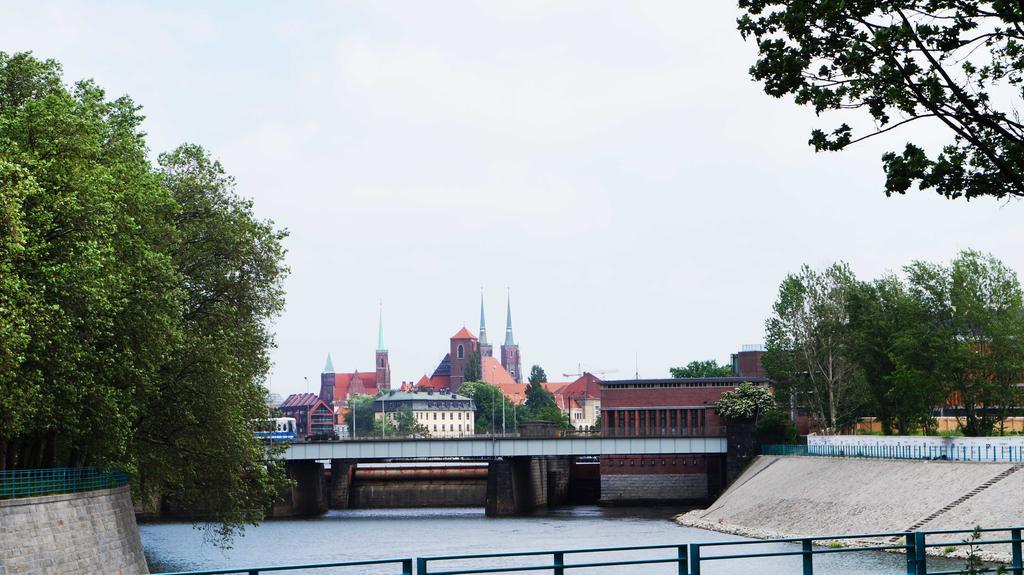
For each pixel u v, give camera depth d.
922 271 118.06
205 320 69.62
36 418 51.78
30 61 56.97
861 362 131.88
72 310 49.91
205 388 64.88
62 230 50.97
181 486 71.88
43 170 49.78
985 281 117.50
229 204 72.25
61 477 54.28
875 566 66.38
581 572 67.44
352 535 113.62
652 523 124.69
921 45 23.67
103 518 57.16
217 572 24.36
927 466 97.94
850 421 147.25
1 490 47.53
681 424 159.38
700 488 158.12
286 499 151.12
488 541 103.19
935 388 114.12
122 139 60.06
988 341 115.00
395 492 178.00
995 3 22.94
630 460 160.00
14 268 46.44
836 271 144.12
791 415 162.00
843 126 25.31
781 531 102.44
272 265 72.00
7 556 45.41
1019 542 27.31
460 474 180.38
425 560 24.66
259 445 71.25
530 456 160.50
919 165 25.25
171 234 63.03
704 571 64.06
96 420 53.78
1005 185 25.02
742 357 192.50
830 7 23.89
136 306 55.94
